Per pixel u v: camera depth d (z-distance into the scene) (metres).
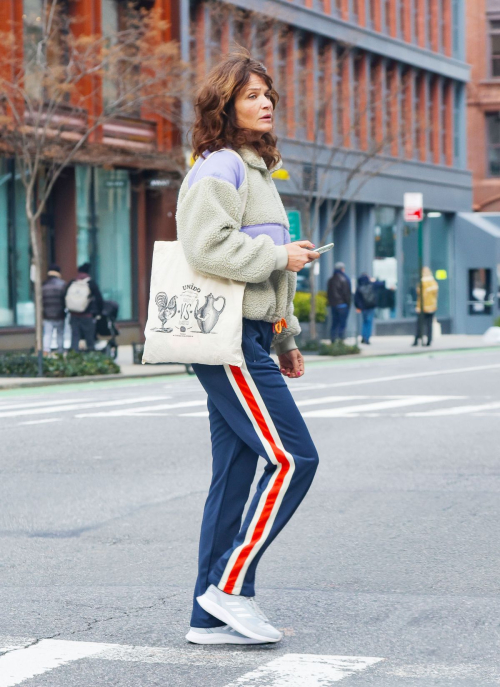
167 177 35.81
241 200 5.09
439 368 27.31
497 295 53.66
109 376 24.09
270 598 6.33
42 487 10.31
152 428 14.70
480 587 6.62
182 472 11.10
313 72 42.44
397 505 9.32
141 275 36.53
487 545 7.80
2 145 27.45
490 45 58.81
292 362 5.57
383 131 48.41
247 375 5.11
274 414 5.15
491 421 15.36
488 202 59.22
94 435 14.00
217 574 5.29
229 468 5.32
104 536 8.23
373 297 39.38
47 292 28.03
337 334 36.16
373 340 44.41
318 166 41.09
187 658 5.16
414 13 52.44
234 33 37.03
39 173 32.34
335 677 4.89
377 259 49.03
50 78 25.69
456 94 56.66
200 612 5.36
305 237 35.62
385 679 4.87
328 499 9.63
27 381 22.59
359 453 12.39
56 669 5.02
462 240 54.69
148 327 5.16
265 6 37.97
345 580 6.79
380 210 49.22
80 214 34.28
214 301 5.05
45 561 7.43
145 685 4.80
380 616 5.93
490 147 58.88
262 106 5.16
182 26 36.19
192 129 5.27
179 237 5.12
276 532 5.21
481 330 54.03
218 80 5.17
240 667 5.02
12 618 5.92
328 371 26.34
